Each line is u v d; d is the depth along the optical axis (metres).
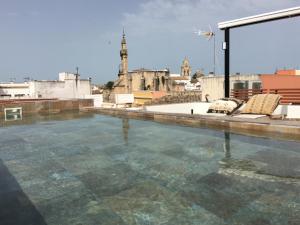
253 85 15.48
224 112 10.52
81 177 4.19
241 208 3.11
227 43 11.65
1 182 4.00
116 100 18.47
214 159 5.03
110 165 4.79
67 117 11.40
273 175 4.13
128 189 3.70
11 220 2.90
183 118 8.64
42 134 7.71
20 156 5.40
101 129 8.44
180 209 3.11
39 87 19.89
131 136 7.27
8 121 10.33
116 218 2.92
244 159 4.96
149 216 2.96
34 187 3.80
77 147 6.13
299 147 5.61
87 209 3.14
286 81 14.95
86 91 21.86
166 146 6.09
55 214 3.03
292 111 9.98
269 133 6.63
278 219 2.85
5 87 26.92
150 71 50.31
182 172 4.37
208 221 2.83
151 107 14.60
